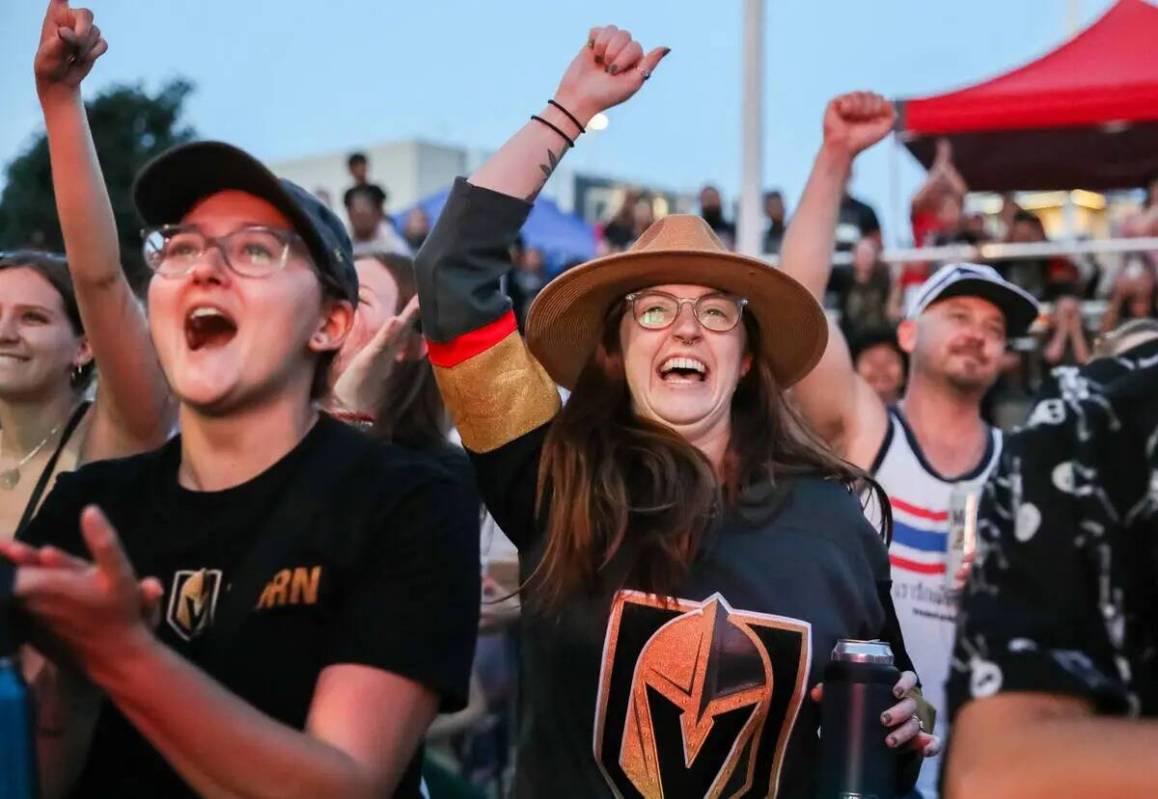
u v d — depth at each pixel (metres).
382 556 2.95
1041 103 10.20
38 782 2.48
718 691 3.54
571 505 3.70
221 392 3.01
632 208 17.16
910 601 5.53
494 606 5.32
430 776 5.42
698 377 3.87
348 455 3.08
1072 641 2.18
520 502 3.91
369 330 5.02
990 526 2.26
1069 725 2.06
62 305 4.63
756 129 9.81
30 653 2.85
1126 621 2.17
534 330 4.09
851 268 11.69
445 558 2.99
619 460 3.75
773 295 3.91
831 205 5.07
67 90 3.68
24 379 4.56
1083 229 17.98
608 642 3.59
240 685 2.89
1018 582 2.21
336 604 2.95
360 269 5.12
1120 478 2.20
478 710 6.51
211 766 2.55
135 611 2.44
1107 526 2.18
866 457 5.64
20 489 4.59
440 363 3.92
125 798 2.91
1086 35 10.43
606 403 3.91
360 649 2.88
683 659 3.55
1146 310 11.04
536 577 3.74
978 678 2.17
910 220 12.12
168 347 3.07
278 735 2.62
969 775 2.08
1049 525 2.21
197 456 3.09
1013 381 10.61
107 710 2.94
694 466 3.71
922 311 5.97
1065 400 2.29
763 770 3.55
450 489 3.09
